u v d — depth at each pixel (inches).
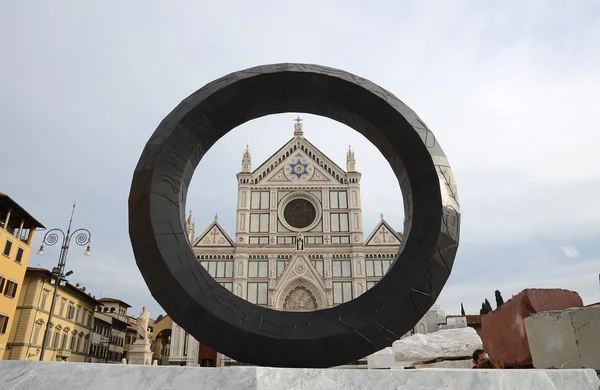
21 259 1581.0
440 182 255.1
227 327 224.4
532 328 273.3
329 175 2159.2
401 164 269.3
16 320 1603.1
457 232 251.3
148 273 232.4
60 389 140.4
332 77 272.2
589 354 233.8
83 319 2190.0
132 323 3356.3
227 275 1980.8
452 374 148.3
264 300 1930.4
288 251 2009.1
